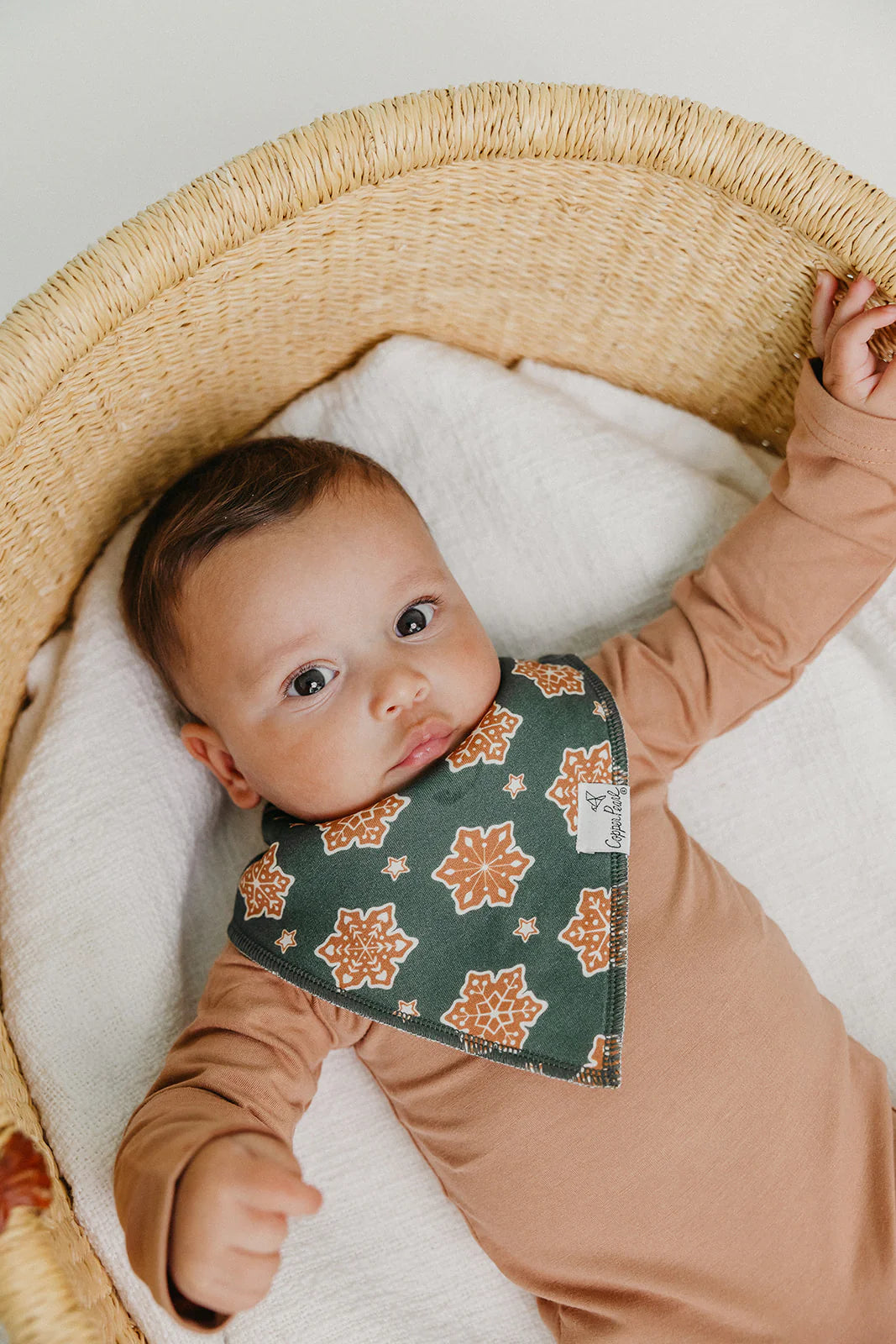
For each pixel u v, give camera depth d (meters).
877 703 1.28
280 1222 0.81
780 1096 1.02
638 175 1.17
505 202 1.23
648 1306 1.03
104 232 1.80
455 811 1.05
